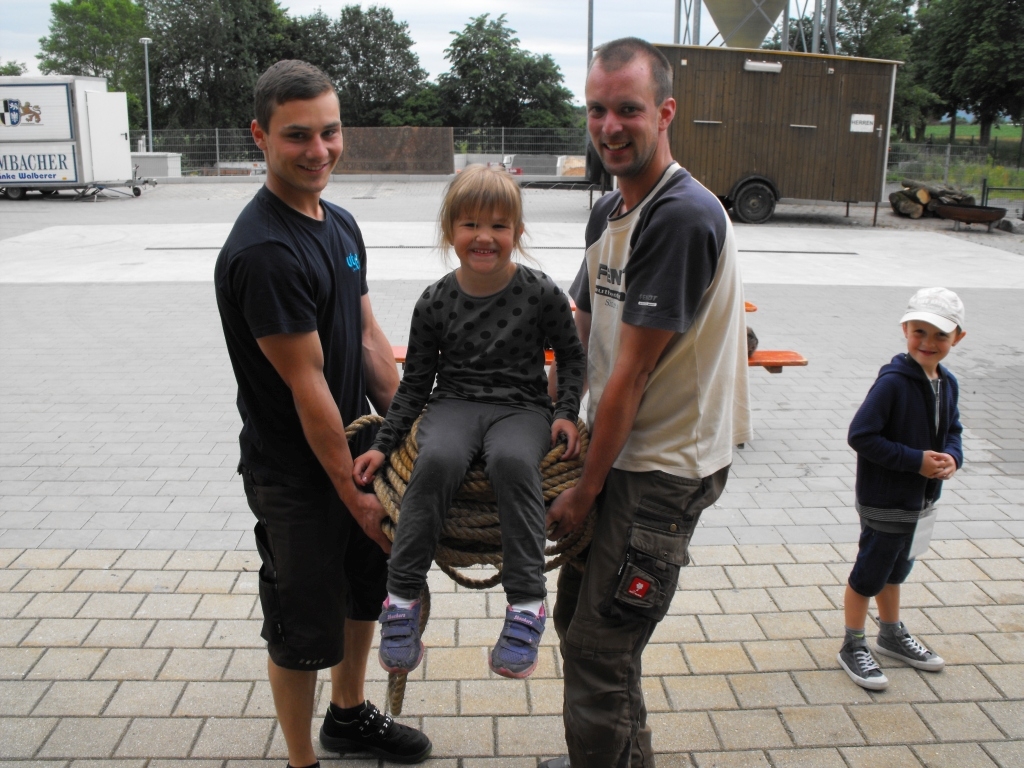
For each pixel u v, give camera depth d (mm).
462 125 64688
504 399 2207
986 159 25078
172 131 32125
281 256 2076
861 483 3096
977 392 6887
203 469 5121
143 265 12086
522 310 2213
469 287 2232
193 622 3463
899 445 2943
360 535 2551
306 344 2109
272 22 65562
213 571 3879
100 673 3127
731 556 4121
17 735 2803
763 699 3068
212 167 32125
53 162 21875
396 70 68750
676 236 1928
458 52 64688
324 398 2135
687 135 16875
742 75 16703
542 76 64812
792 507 4715
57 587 3719
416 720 2943
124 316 9047
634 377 1995
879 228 17594
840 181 17516
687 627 3510
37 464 5168
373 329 2684
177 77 62062
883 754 2803
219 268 2137
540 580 2018
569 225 17203
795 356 5848
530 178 25781
